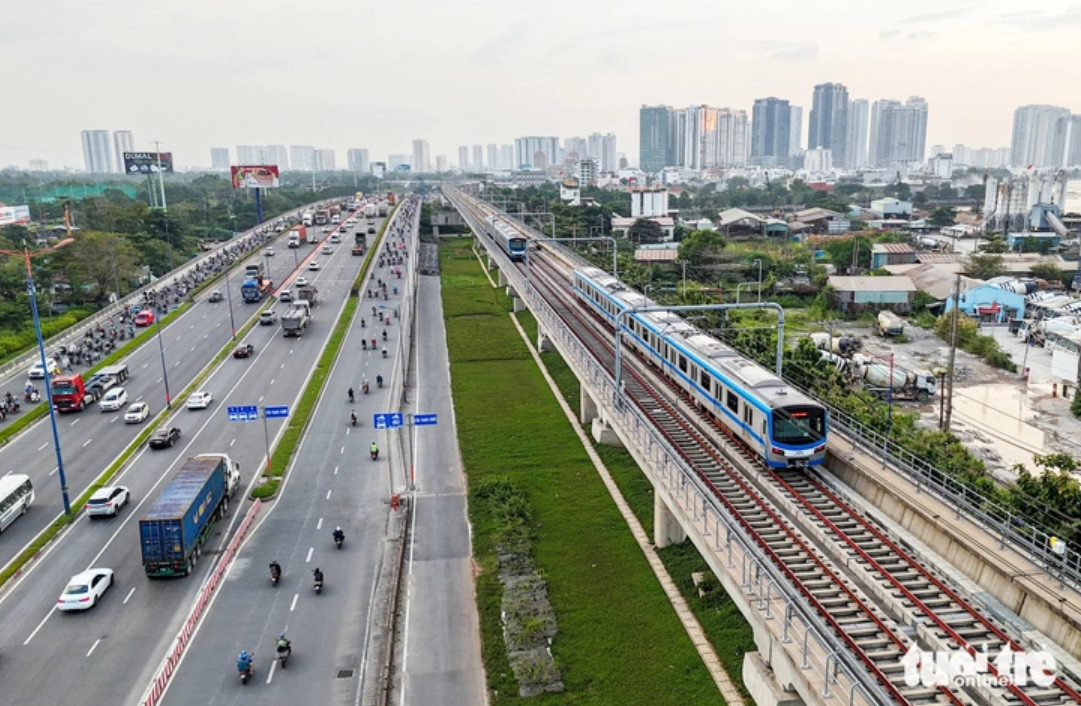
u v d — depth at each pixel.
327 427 64.12
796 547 32.41
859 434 40.72
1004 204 196.88
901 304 109.06
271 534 45.78
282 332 94.88
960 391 72.81
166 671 32.62
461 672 32.75
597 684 31.34
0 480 48.84
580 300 89.56
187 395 72.50
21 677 32.69
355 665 33.16
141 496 51.09
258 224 196.12
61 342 91.19
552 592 38.34
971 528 30.52
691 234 139.00
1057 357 72.94
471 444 59.38
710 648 33.09
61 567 42.06
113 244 118.12
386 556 42.97
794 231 182.62
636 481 50.38
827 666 21.11
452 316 105.56
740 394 41.69
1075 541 30.36
